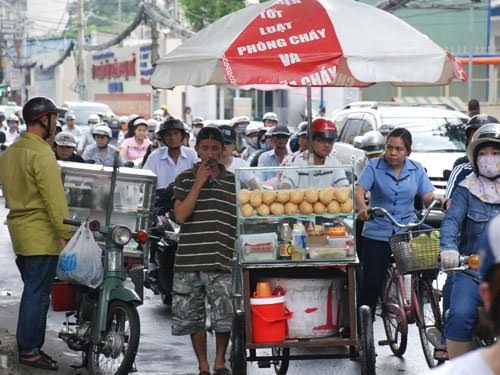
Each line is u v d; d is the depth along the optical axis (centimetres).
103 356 1728
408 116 3816
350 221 1519
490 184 1388
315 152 1891
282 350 1706
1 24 18012
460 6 7894
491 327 616
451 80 1708
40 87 17100
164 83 1706
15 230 1730
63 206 1695
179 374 1806
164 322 2320
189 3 11594
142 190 1969
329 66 1614
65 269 1656
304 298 1532
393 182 1845
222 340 1681
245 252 1505
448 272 1396
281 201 1512
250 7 1738
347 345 1525
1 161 1744
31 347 1748
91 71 14150
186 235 1664
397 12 8675
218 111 11000
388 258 1859
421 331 1755
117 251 1691
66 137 2844
